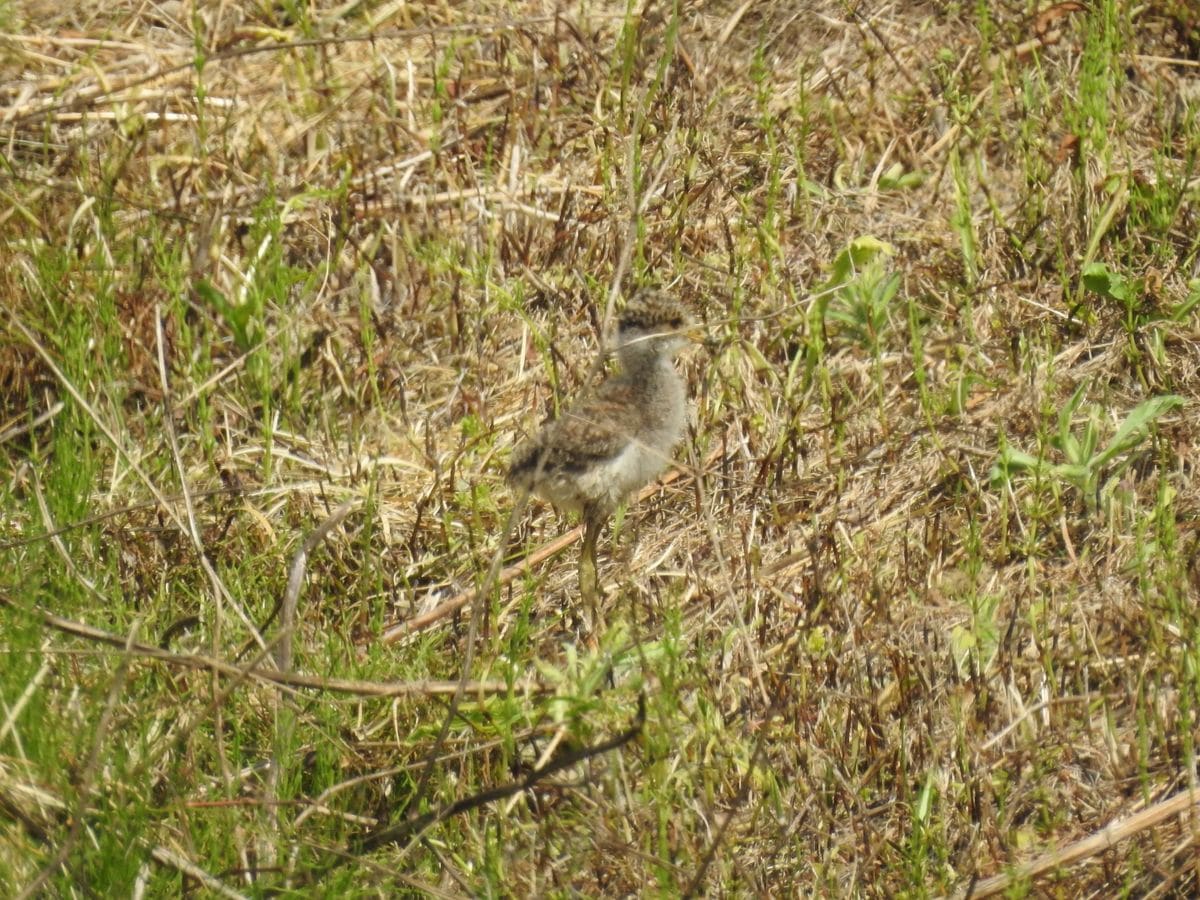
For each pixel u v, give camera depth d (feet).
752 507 34.63
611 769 28.66
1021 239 38.75
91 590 31.27
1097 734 29.09
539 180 41.45
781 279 38.58
